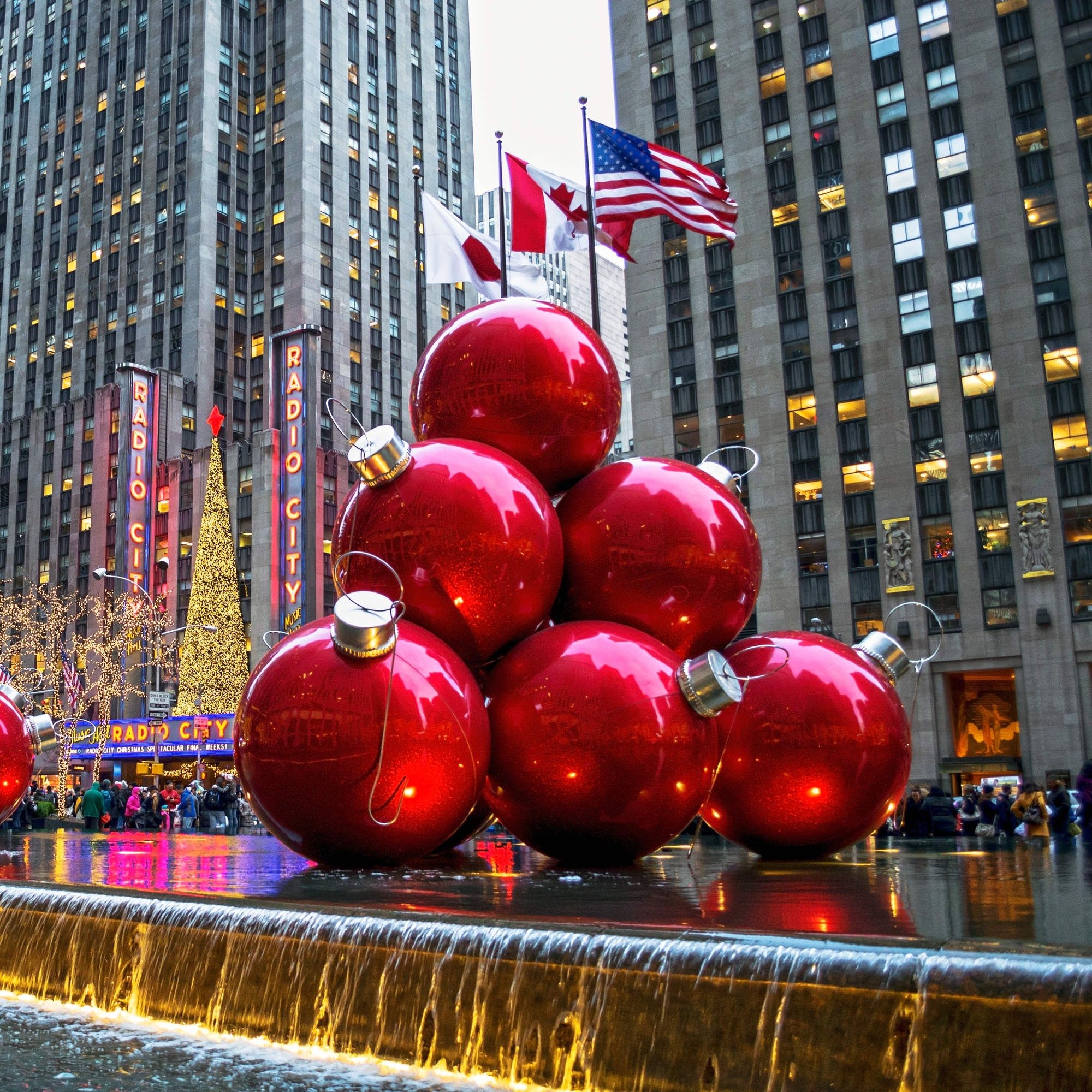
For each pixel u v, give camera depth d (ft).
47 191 312.50
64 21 320.91
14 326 309.83
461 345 26.00
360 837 23.03
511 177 52.60
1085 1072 9.29
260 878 23.04
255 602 221.87
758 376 160.86
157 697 165.37
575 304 579.07
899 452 149.07
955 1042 10.03
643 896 18.56
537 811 24.04
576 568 25.62
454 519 23.44
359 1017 14.17
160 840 52.42
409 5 315.37
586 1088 12.08
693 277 168.25
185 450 254.88
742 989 11.37
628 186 50.67
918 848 37.65
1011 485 141.59
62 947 18.51
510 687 23.97
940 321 149.38
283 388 226.38
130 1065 13.80
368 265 283.59
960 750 143.84
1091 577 135.64
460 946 13.58
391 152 298.76
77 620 253.65
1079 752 132.46
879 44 159.33
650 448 167.94
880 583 147.54
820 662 26.40
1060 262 143.33
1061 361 141.28
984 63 151.64
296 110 276.00
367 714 22.24
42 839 55.93
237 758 24.09
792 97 164.76
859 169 157.79
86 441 264.52
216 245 271.69
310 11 282.15
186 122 280.51
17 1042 15.11
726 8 172.04
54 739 36.52
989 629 139.85
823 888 19.99
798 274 160.45
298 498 219.00
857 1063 10.50
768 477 157.38
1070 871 23.82
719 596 25.57
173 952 16.69
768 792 25.94
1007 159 148.36
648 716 23.27
